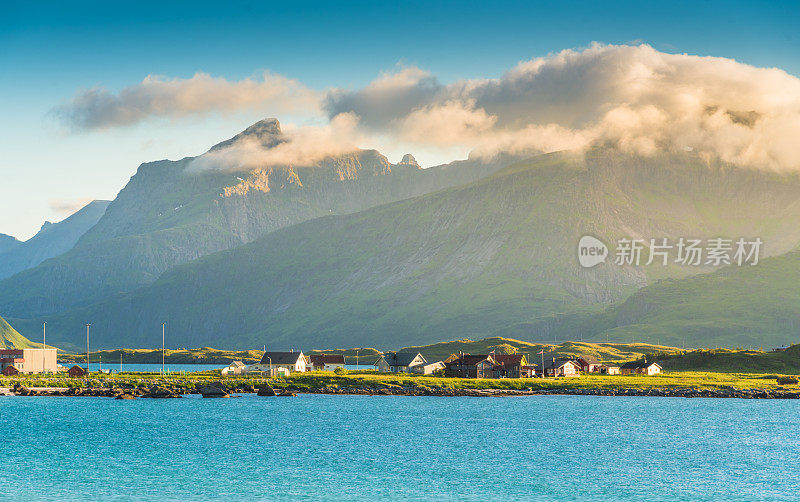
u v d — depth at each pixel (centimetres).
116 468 11056
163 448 12731
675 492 9850
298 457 12000
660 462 11812
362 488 9900
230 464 11406
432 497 9488
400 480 10394
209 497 9381
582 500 9400
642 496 9625
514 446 13188
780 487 10119
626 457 12231
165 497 9356
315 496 9469
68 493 9519
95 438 13750
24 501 9131
